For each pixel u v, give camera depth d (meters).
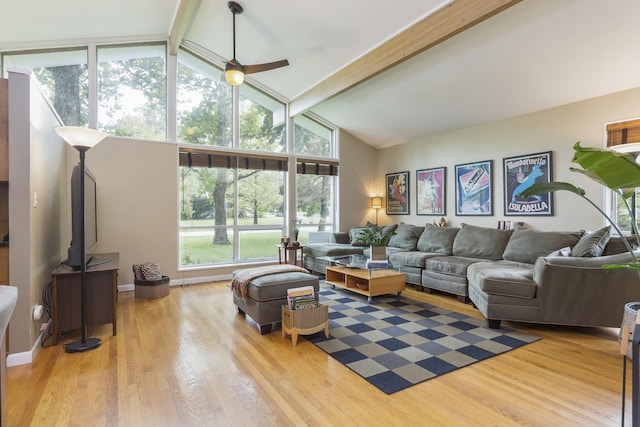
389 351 2.59
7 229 2.54
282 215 5.99
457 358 2.46
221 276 5.24
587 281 2.81
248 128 5.65
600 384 2.09
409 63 4.10
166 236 4.81
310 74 4.99
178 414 1.80
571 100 4.07
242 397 1.96
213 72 5.32
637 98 3.60
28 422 1.73
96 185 4.30
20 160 2.42
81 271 2.70
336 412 1.82
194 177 5.16
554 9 2.88
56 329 2.73
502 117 4.80
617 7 2.71
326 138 6.57
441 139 5.73
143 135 4.78
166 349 2.64
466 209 5.33
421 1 3.12
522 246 4.03
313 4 3.54
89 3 3.64
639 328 1.44
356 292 4.29
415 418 1.76
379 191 7.00
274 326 3.19
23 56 4.20
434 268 4.33
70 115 4.37
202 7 4.02
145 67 4.82
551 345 2.70
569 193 4.16
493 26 3.22
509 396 1.96
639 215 3.69
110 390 2.04
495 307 3.04
